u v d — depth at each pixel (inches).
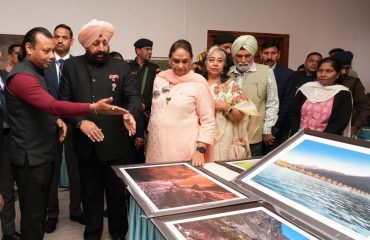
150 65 127.2
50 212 89.8
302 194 38.2
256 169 47.2
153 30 167.2
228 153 71.7
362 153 38.0
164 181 47.6
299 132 48.7
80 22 151.5
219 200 40.4
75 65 67.8
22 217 65.0
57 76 91.3
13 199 83.6
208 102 65.6
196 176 50.1
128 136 73.2
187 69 67.1
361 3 216.4
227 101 71.2
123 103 71.5
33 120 60.3
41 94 56.0
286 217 35.4
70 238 86.7
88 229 77.4
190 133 65.0
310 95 80.6
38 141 61.5
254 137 84.0
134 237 48.9
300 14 202.1
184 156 65.1
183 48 65.2
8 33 140.1
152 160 68.3
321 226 32.4
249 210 37.7
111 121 68.7
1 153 79.4
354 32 218.4
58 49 94.2
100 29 64.2
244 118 72.2
